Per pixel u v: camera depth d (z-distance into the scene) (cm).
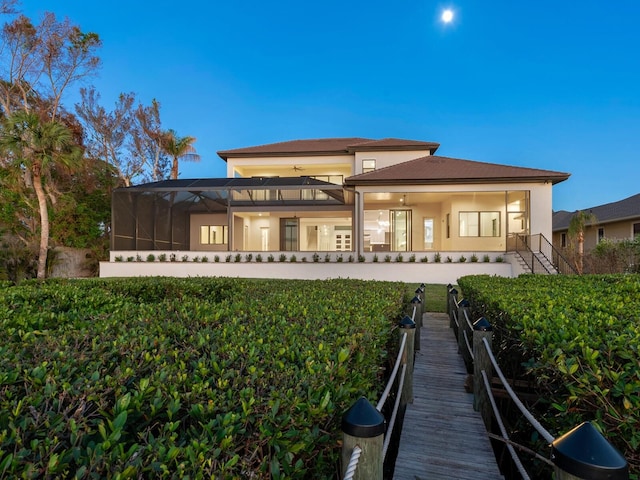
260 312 313
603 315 260
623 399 148
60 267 1700
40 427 115
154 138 2636
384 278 1377
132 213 1539
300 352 194
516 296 384
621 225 1770
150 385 145
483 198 1609
